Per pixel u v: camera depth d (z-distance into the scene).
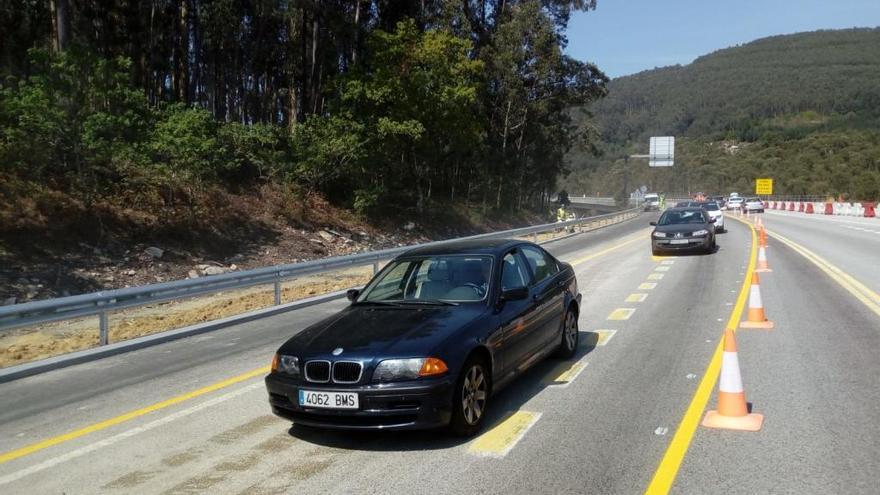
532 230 28.31
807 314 10.70
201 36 41.25
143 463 5.38
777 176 112.88
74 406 7.12
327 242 27.39
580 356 8.51
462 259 7.06
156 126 23.66
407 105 32.16
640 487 4.61
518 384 7.30
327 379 5.44
